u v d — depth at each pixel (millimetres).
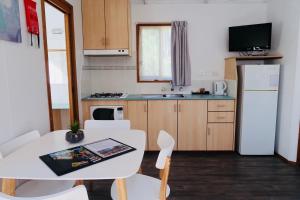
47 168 1304
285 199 2324
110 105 3518
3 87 1677
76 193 941
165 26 3896
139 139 1829
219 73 3963
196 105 3488
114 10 3479
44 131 2312
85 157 1458
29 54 2033
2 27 1643
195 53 3936
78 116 3314
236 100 3486
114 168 1305
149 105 3514
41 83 2250
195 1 3811
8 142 1648
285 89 3256
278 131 3451
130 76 4000
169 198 2338
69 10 3010
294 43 3031
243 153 3480
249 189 2508
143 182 1720
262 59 3709
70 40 3088
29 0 2000
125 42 3520
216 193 2432
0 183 1558
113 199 1524
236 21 3855
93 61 3961
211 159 3363
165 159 1420
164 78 4016
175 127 3545
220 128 3523
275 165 3137
